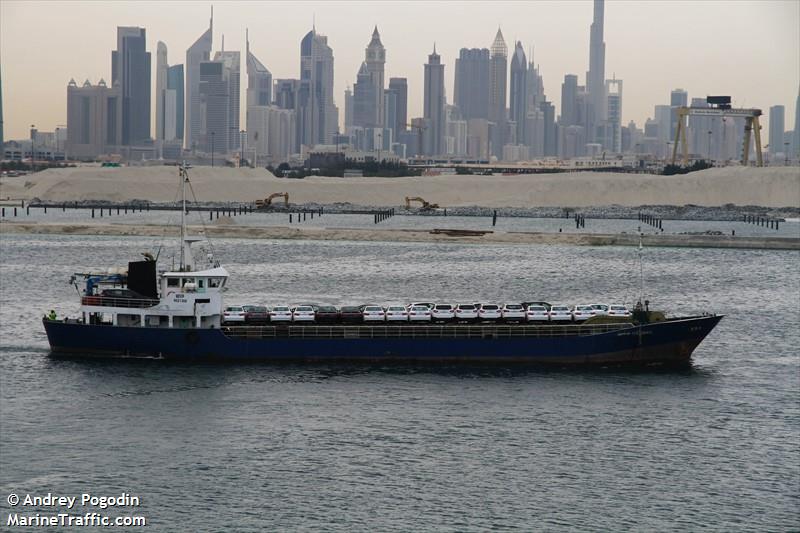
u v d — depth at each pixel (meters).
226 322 143.88
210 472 99.12
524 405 121.44
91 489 95.31
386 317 144.12
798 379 136.38
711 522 89.31
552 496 94.12
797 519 89.94
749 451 106.31
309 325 142.88
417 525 88.19
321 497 93.44
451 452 104.69
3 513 90.38
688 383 133.00
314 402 121.75
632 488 96.06
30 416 116.25
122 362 140.62
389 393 125.81
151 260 145.00
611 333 140.38
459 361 141.00
